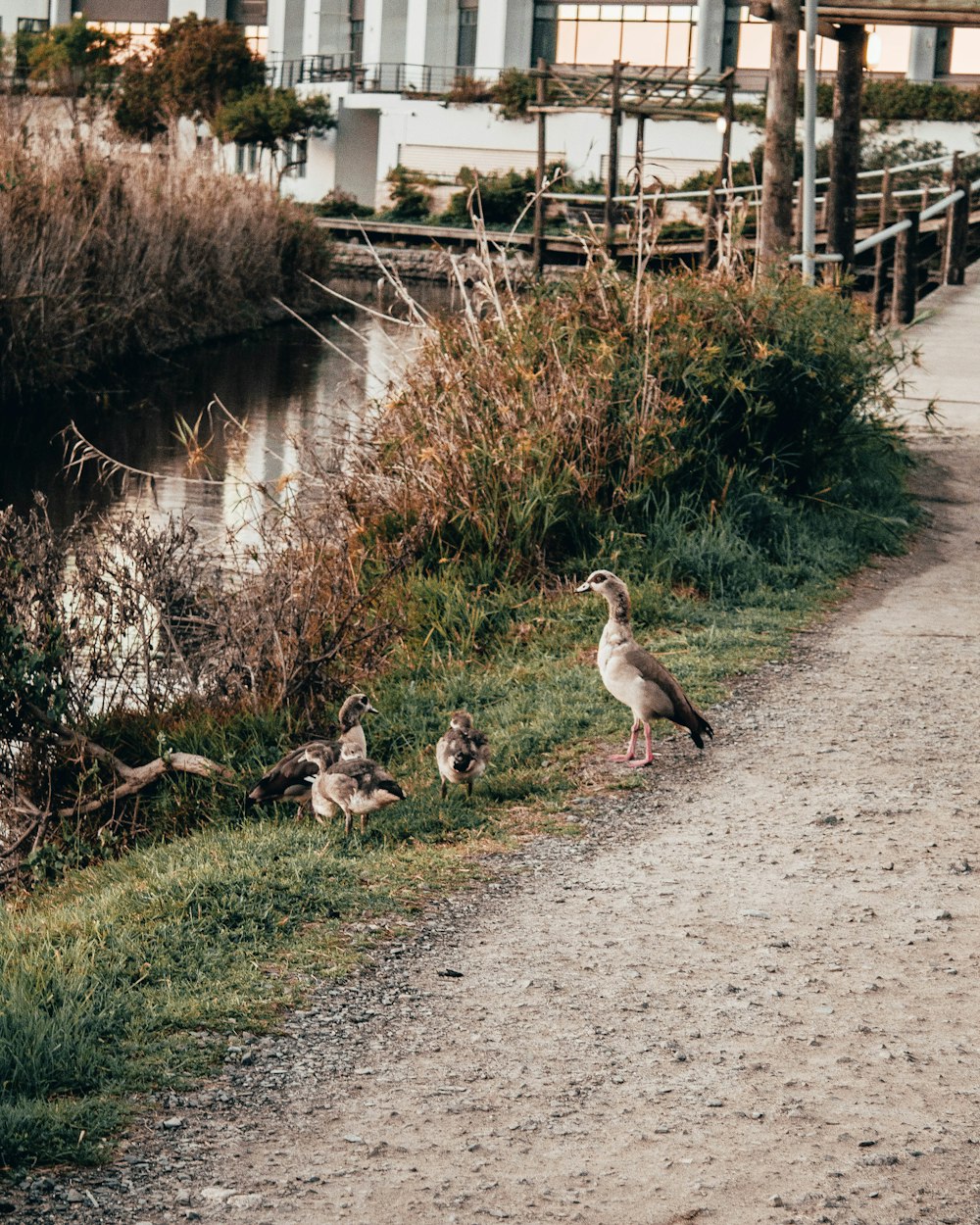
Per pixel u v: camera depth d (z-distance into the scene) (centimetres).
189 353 3288
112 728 1011
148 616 1116
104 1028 530
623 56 6419
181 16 8081
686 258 3178
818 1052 535
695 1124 485
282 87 6850
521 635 1106
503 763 862
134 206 3259
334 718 985
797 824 765
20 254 2648
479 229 1505
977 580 1310
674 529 1252
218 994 566
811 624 1148
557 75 3838
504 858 727
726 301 1455
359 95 6706
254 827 805
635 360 1362
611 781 834
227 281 3650
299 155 6944
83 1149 459
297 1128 479
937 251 3384
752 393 1398
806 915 654
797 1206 439
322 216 6331
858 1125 486
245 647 1049
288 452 2245
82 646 1061
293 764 811
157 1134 473
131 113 6531
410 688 1010
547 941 629
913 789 812
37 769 959
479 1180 451
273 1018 553
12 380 2602
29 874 869
